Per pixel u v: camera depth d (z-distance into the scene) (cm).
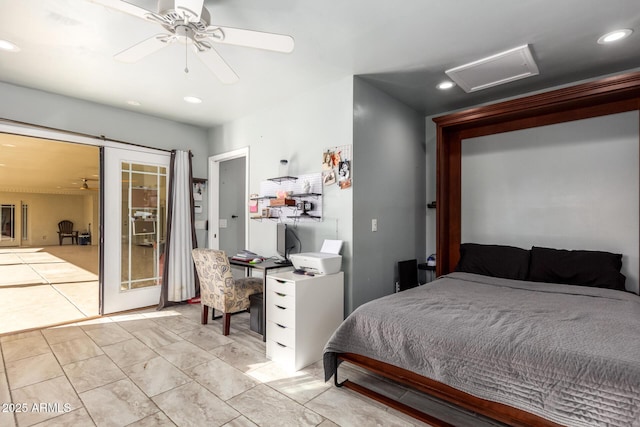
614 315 198
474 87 328
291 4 199
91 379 234
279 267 313
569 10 206
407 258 383
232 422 188
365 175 319
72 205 1426
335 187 317
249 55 265
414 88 336
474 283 297
